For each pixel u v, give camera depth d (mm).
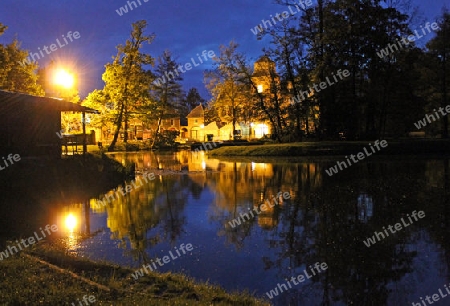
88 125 52750
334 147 38375
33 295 5531
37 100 20297
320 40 40625
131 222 11461
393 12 40906
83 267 7059
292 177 21969
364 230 10391
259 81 47812
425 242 9250
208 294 6090
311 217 12016
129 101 52094
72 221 11547
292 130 44750
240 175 23469
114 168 22078
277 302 6328
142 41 50719
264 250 8867
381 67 41375
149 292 6004
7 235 9297
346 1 40594
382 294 6598
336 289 6840
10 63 38906
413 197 14844
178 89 63531
